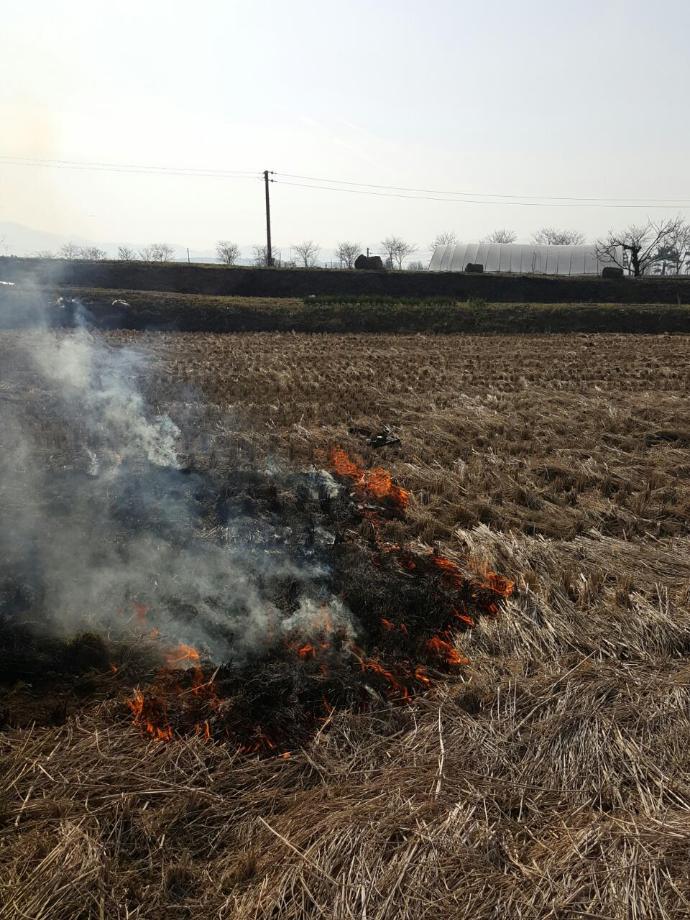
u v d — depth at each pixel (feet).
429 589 22.56
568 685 17.84
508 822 13.66
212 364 74.64
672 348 97.04
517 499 32.63
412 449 40.52
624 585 23.21
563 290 166.81
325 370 72.90
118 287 151.84
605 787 14.66
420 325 128.16
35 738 15.93
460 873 12.41
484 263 224.74
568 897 11.87
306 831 13.24
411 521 29.78
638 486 34.12
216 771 15.03
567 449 40.37
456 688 17.97
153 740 15.90
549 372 71.92
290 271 165.37
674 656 19.66
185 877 12.46
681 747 15.64
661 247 245.86
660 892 11.98
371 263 177.68
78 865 12.35
